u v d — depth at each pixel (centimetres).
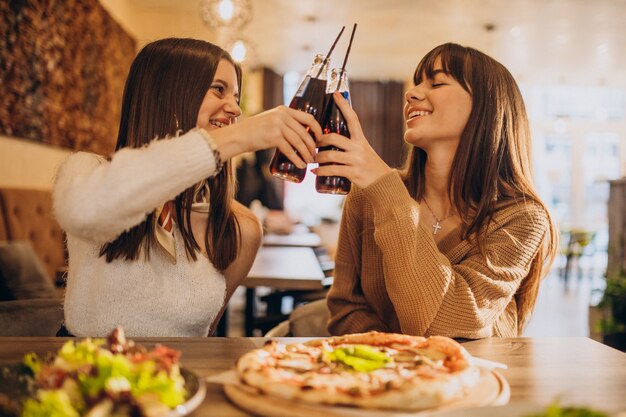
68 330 130
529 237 144
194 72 131
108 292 128
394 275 127
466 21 729
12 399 71
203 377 87
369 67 1000
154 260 130
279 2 666
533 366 97
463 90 150
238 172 610
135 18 666
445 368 84
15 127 348
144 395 64
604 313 372
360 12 696
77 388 65
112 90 565
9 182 352
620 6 659
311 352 94
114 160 108
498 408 69
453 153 156
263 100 1010
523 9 676
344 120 126
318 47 872
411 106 157
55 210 115
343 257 167
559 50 870
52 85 405
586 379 91
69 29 434
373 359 88
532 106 1160
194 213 138
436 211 162
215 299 134
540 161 1161
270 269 271
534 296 155
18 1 340
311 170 129
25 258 283
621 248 376
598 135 1159
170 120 130
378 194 128
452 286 127
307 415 70
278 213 614
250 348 104
